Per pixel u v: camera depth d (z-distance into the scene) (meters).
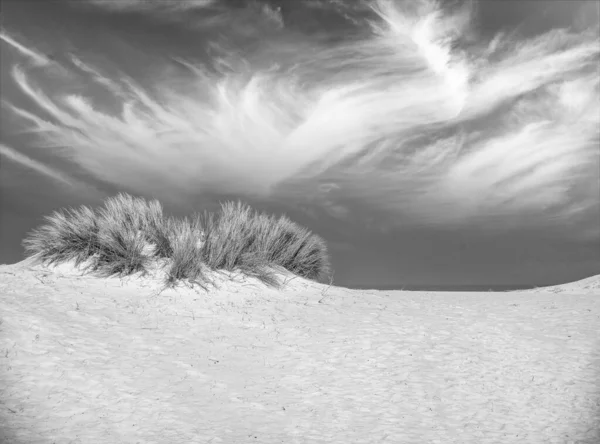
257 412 8.52
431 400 9.01
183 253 14.56
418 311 13.75
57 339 10.37
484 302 14.89
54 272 14.57
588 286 20.03
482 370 10.12
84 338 10.62
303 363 10.39
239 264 15.65
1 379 8.79
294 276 16.53
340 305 14.19
